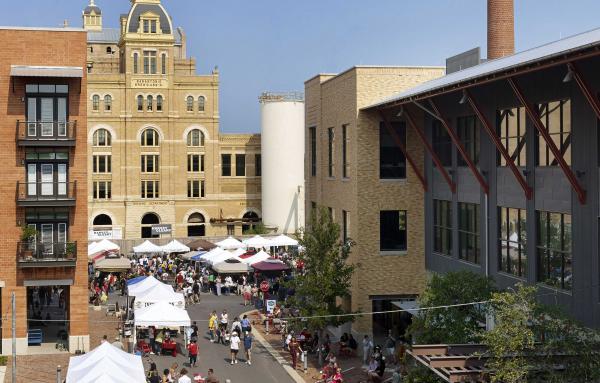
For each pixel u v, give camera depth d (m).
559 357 22.36
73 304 42.72
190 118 96.62
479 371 23.25
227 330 46.28
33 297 53.69
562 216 29.38
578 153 27.94
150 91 95.06
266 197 96.50
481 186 35.81
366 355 39.50
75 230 42.97
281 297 55.47
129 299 52.28
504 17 49.75
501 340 22.30
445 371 23.61
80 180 42.97
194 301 57.53
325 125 52.28
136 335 44.47
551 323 22.88
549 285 30.14
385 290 43.97
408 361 30.45
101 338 45.28
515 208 33.22
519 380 21.98
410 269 44.16
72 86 42.72
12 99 42.03
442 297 29.50
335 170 49.84
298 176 96.06
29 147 42.38
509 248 33.81
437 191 42.34
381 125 44.28
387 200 44.09
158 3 95.94
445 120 35.94
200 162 97.75
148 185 95.75
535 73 30.61
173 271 67.56
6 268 41.91
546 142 29.19
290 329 43.62
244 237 85.69
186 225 97.25
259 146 99.94
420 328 29.80
